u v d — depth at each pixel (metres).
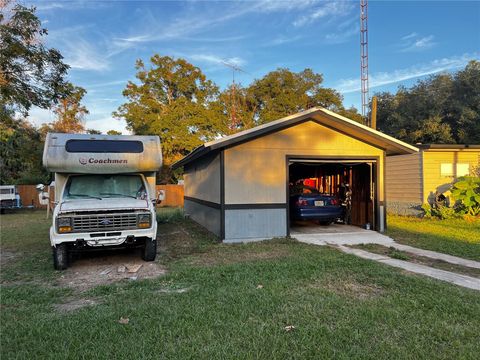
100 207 6.71
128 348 3.40
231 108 35.38
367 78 21.34
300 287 5.28
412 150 10.59
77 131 32.88
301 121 9.92
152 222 7.06
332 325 3.91
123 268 6.79
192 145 29.14
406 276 5.79
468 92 26.89
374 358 3.17
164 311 4.33
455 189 13.62
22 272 6.63
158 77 30.38
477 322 3.97
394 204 16.23
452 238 9.49
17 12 12.92
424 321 3.98
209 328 3.82
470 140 25.27
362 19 21.17
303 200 11.05
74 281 6.01
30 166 27.36
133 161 7.55
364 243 9.07
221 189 9.35
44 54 13.97
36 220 16.20
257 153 9.61
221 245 8.96
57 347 3.46
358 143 10.45
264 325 3.87
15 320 4.23
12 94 13.87
